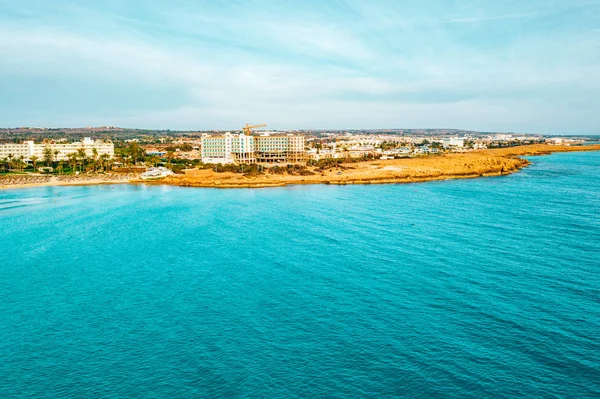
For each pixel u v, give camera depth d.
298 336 63.59
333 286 81.38
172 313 71.81
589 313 68.75
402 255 98.88
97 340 63.78
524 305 71.81
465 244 106.88
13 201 191.75
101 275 90.38
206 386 52.94
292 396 50.88
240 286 82.69
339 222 135.50
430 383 52.69
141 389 52.66
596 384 52.12
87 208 172.25
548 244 105.69
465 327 65.00
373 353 58.84
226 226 134.00
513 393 50.78
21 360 59.06
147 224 139.12
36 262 99.56
